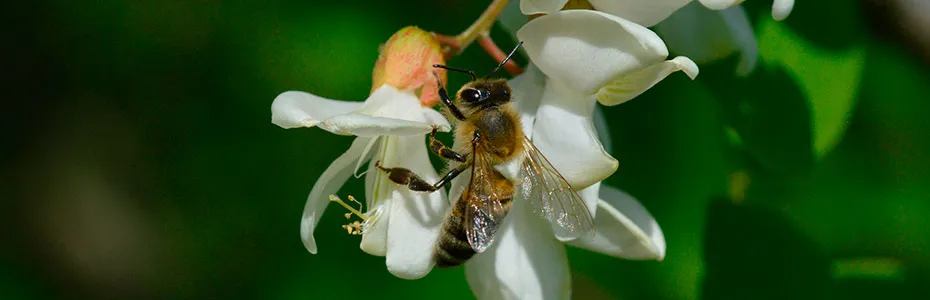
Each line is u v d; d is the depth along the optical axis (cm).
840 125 19
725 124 19
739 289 19
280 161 23
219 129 23
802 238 19
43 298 27
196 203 24
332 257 23
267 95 23
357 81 23
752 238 19
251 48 23
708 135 20
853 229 21
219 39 23
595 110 19
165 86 24
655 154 20
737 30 19
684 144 20
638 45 17
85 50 24
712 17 19
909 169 21
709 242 19
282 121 17
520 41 17
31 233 28
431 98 18
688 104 20
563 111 17
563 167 17
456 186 18
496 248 18
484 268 18
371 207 18
